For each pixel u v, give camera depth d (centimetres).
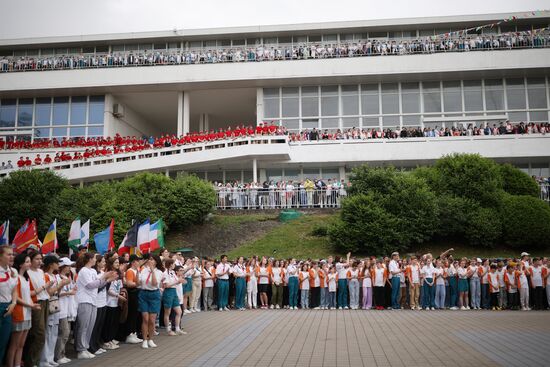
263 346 1044
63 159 3469
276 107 3872
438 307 1794
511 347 1016
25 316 796
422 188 2492
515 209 2473
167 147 3438
